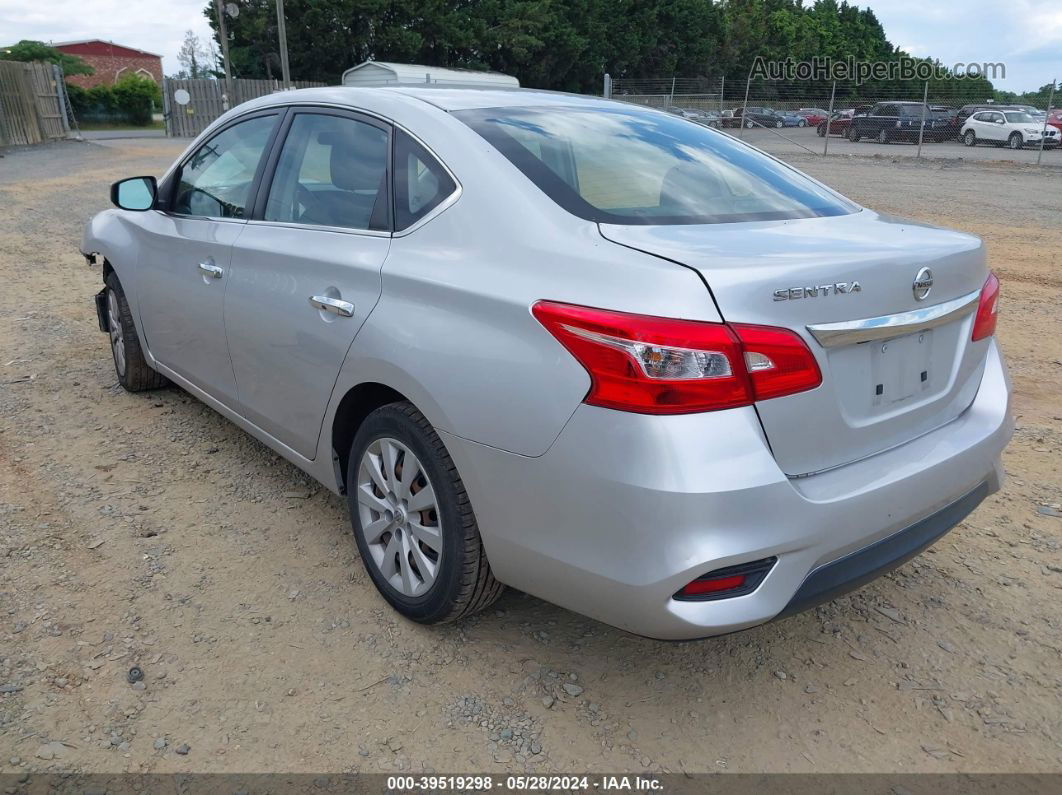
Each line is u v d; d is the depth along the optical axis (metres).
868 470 2.24
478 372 2.24
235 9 35.19
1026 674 2.61
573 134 2.85
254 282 3.16
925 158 23.36
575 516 2.08
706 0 65.38
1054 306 7.29
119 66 79.31
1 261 8.24
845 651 2.71
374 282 2.61
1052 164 21.81
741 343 1.95
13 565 3.01
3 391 4.73
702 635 2.02
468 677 2.54
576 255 2.17
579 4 52.72
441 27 46.12
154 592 2.89
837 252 2.21
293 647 2.64
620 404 1.97
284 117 3.37
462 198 2.51
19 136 25.12
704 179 2.79
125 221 4.37
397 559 2.75
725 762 2.25
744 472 1.96
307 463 3.13
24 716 2.31
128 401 4.65
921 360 2.40
